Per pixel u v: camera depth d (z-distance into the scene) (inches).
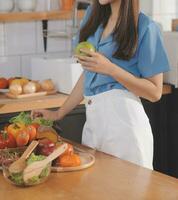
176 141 130.6
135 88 79.0
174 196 56.9
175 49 126.2
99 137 82.4
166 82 130.1
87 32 85.7
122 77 77.5
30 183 60.2
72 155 67.8
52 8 136.3
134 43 79.5
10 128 71.3
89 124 84.2
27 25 134.2
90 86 83.1
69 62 121.0
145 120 82.6
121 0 79.1
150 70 80.5
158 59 80.8
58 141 71.5
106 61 76.8
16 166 60.7
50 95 119.6
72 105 89.7
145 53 80.1
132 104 81.0
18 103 110.0
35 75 132.0
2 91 121.8
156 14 142.8
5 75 133.2
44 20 135.3
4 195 58.1
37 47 136.9
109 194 57.6
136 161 80.7
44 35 136.3
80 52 77.0
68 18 133.1
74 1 132.6
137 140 80.6
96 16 84.2
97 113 82.4
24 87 117.6
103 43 82.7
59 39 139.2
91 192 58.4
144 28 80.0
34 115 84.2
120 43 79.7
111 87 81.6
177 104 128.4
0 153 67.4
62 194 58.0
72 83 118.5
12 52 133.2
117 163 69.5
